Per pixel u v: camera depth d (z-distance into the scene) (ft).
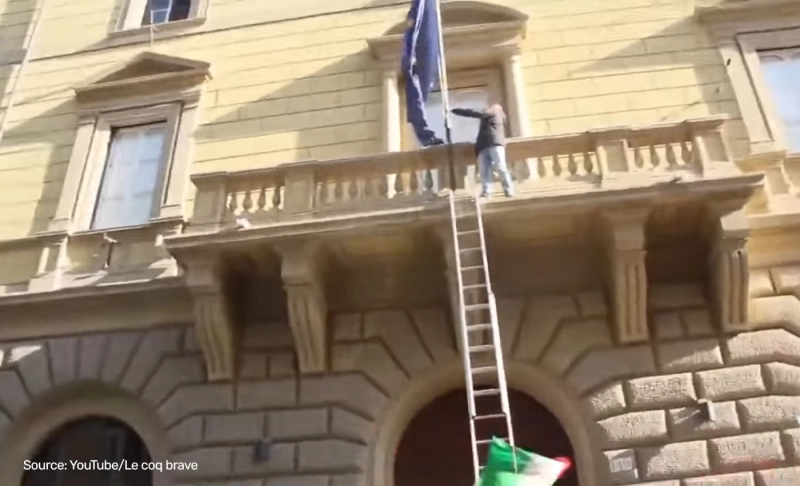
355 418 29.78
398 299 31.45
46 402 32.94
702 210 28.25
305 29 41.14
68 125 40.78
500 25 38.06
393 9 41.06
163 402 31.55
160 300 33.47
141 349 32.86
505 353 30.14
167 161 38.04
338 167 31.55
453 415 31.24
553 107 36.04
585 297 30.81
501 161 28.60
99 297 33.58
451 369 30.40
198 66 40.52
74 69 42.80
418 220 28.53
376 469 29.04
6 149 40.52
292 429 29.86
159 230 35.70
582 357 29.68
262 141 37.68
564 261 30.48
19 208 38.47
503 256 30.19
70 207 37.55
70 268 35.65
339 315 31.68
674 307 30.04
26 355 33.58
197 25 42.78
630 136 30.63
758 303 29.71
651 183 27.71
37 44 44.32
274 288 31.55
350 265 30.63
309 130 37.55
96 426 33.22
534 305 30.86
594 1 39.27
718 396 28.19
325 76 39.17
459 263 26.66
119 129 40.19
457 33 38.22
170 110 39.78
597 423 28.37
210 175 32.24
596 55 37.35
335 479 28.78
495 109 29.84
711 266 29.27
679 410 28.14
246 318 32.24
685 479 26.94
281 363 31.19
